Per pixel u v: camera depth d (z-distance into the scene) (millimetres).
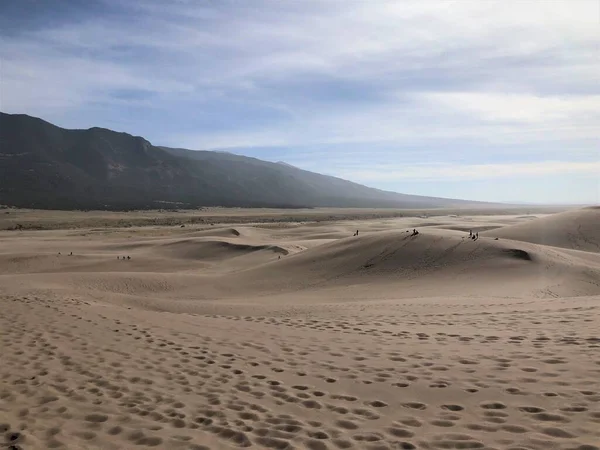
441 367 7270
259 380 7199
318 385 6848
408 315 14047
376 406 5902
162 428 5461
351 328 11484
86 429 5453
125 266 47250
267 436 5152
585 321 10578
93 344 9594
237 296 28938
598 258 30562
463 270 27391
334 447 4797
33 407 6180
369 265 31078
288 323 12586
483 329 10531
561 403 5434
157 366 8055
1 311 13148
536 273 25328
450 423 5203
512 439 4660
